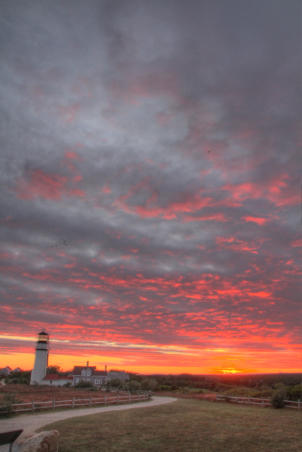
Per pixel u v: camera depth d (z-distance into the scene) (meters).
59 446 13.35
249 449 13.92
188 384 88.19
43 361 76.56
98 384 79.94
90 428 18.12
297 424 21.62
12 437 8.62
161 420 22.53
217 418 24.50
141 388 72.25
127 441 14.91
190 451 13.40
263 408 34.41
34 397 39.03
